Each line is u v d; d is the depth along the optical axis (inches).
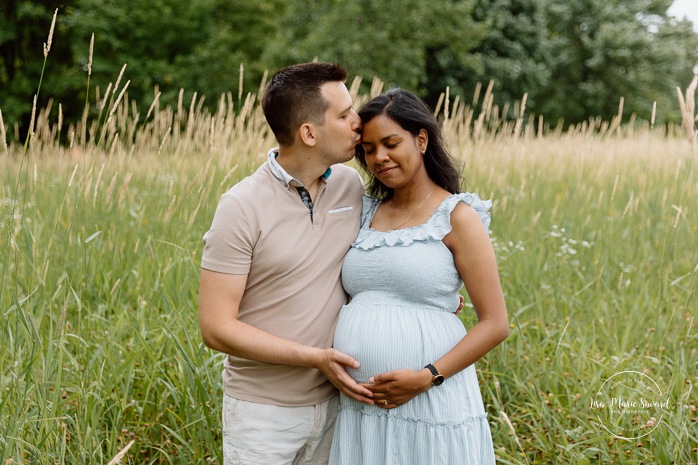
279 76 90.6
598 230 197.9
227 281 88.4
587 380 134.3
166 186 204.8
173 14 740.7
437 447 89.3
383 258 91.2
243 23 816.9
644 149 306.8
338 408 98.5
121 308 146.7
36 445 102.3
